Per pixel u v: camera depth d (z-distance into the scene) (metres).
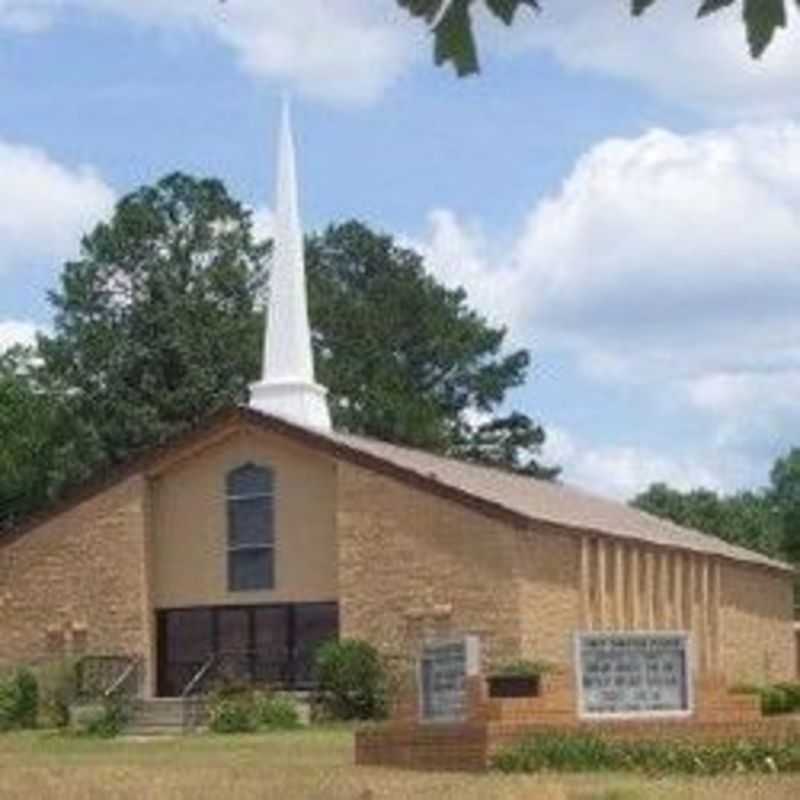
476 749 27.14
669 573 60.88
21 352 89.44
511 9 5.93
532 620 51.78
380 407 95.75
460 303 103.50
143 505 57.53
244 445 56.94
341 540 53.91
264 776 25.44
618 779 23.75
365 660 51.34
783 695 50.81
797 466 116.69
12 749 39.50
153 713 51.69
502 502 52.31
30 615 58.03
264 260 94.88
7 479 84.88
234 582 56.88
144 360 90.50
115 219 92.00
